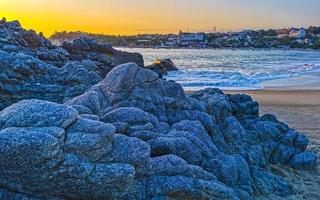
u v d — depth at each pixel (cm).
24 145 1100
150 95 2031
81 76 2853
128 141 1329
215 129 2188
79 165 1177
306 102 4653
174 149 1616
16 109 1214
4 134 1109
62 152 1160
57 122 1197
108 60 5059
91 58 4947
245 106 2677
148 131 1623
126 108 1688
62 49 4853
